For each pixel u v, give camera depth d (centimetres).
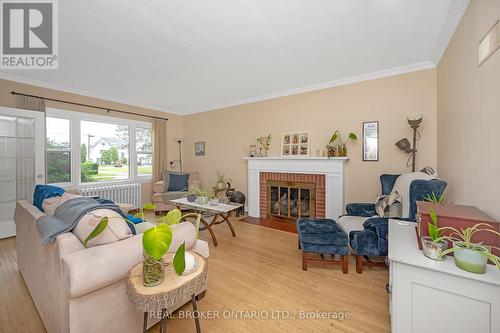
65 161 382
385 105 303
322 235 216
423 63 273
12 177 313
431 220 122
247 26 196
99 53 246
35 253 152
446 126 228
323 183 351
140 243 124
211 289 187
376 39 221
